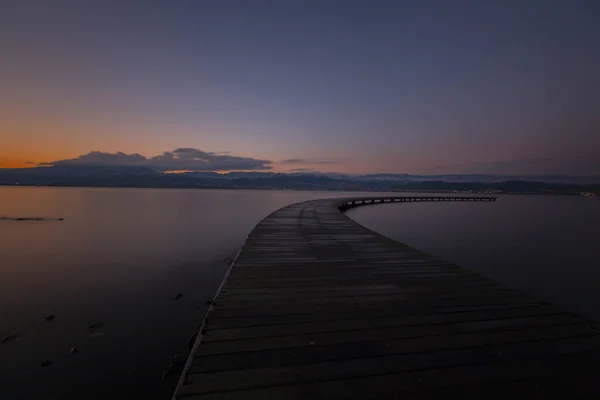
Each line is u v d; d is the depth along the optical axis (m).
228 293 3.42
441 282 3.92
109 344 4.21
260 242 6.67
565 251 10.81
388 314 2.88
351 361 2.09
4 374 3.49
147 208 29.91
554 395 1.79
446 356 2.17
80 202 37.81
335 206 19.62
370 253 5.61
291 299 3.25
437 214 26.53
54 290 6.39
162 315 5.19
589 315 5.35
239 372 1.94
